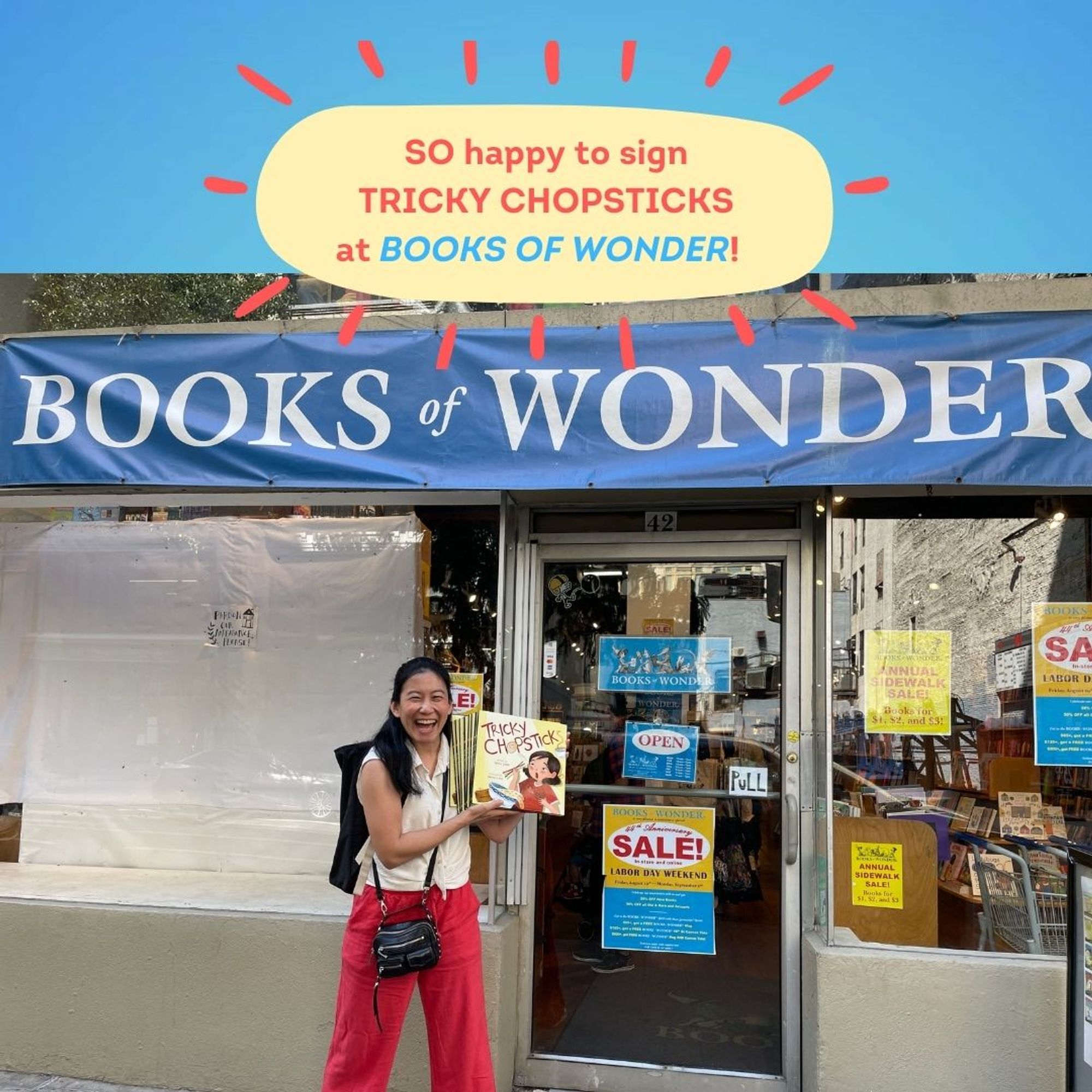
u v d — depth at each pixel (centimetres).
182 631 498
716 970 434
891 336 379
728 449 380
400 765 325
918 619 427
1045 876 411
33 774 500
